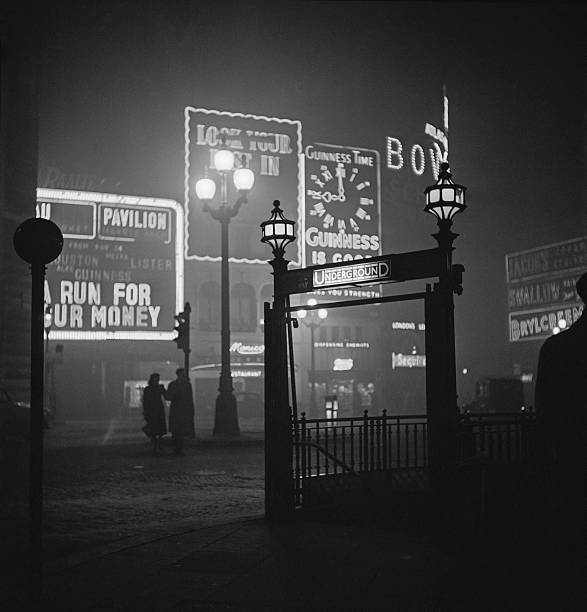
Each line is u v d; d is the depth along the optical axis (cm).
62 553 807
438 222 809
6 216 2162
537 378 457
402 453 1948
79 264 4919
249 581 611
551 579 598
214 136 5375
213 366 5053
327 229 5703
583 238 5625
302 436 997
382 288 5812
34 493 554
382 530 846
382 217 6038
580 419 439
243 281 5334
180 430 1992
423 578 611
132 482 1430
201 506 1148
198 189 2412
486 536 752
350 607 533
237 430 2422
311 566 660
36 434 552
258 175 5494
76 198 4959
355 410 5559
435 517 794
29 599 552
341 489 1025
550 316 5834
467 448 870
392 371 5750
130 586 601
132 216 5084
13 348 2173
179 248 5172
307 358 5431
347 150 5869
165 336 5084
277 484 921
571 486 442
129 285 5031
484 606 529
